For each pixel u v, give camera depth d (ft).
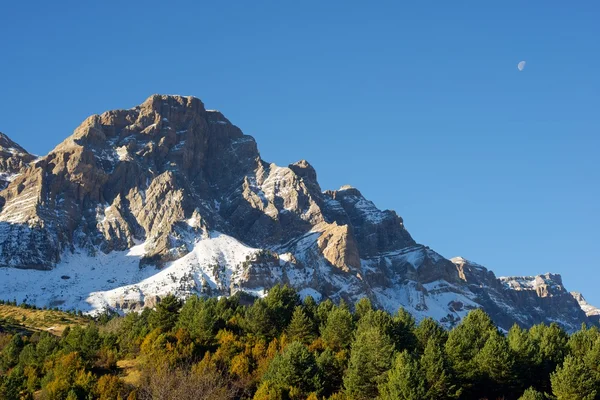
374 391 523.29
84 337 654.94
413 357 554.87
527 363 555.28
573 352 582.35
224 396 514.27
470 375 541.34
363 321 638.12
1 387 538.06
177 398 495.41
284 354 558.15
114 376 551.59
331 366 562.66
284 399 522.06
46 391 540.93
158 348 606.14
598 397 504.43
